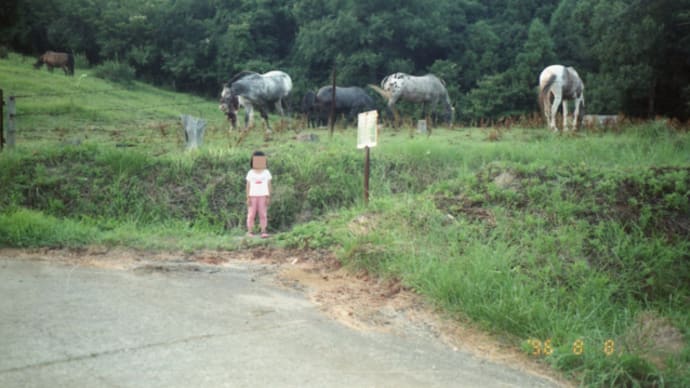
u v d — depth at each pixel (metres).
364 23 37.97
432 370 4.19
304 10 40.44
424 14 38.44
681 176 7.71
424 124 15.16
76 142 11.59
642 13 26.66
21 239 7.21
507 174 8.50
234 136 13.73
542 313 5.05
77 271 6.20
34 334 4.36
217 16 44.34
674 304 5.77
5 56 33.66
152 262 6.73
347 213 8.34
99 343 4.25
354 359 4.27
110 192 9.02
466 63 39.69
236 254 7.24
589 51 35.72
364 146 8.48
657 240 6.52
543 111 15.80
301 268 6.67
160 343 4.31
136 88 33.88
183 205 9.04
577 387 4.15
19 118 16.52
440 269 5.74
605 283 5.83
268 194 8.19
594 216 7.15
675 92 31.77
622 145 11.47
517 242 6.66
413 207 7.79
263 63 40.81
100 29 42.44
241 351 4.25
